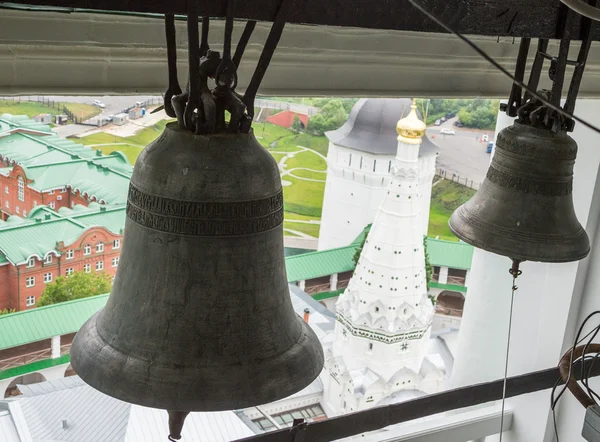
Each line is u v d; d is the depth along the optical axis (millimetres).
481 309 4855
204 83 1612
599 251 4410
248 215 1612
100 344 1687
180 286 1621
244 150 1612
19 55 2602
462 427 4605
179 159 1584
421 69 3402
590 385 4617
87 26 2666
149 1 1621
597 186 4277
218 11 1697
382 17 2143
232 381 1619
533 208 2602
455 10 2234
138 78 2861
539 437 4688
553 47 3680
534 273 4625
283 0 1580
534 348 4691
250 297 1662
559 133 2600
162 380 1604
